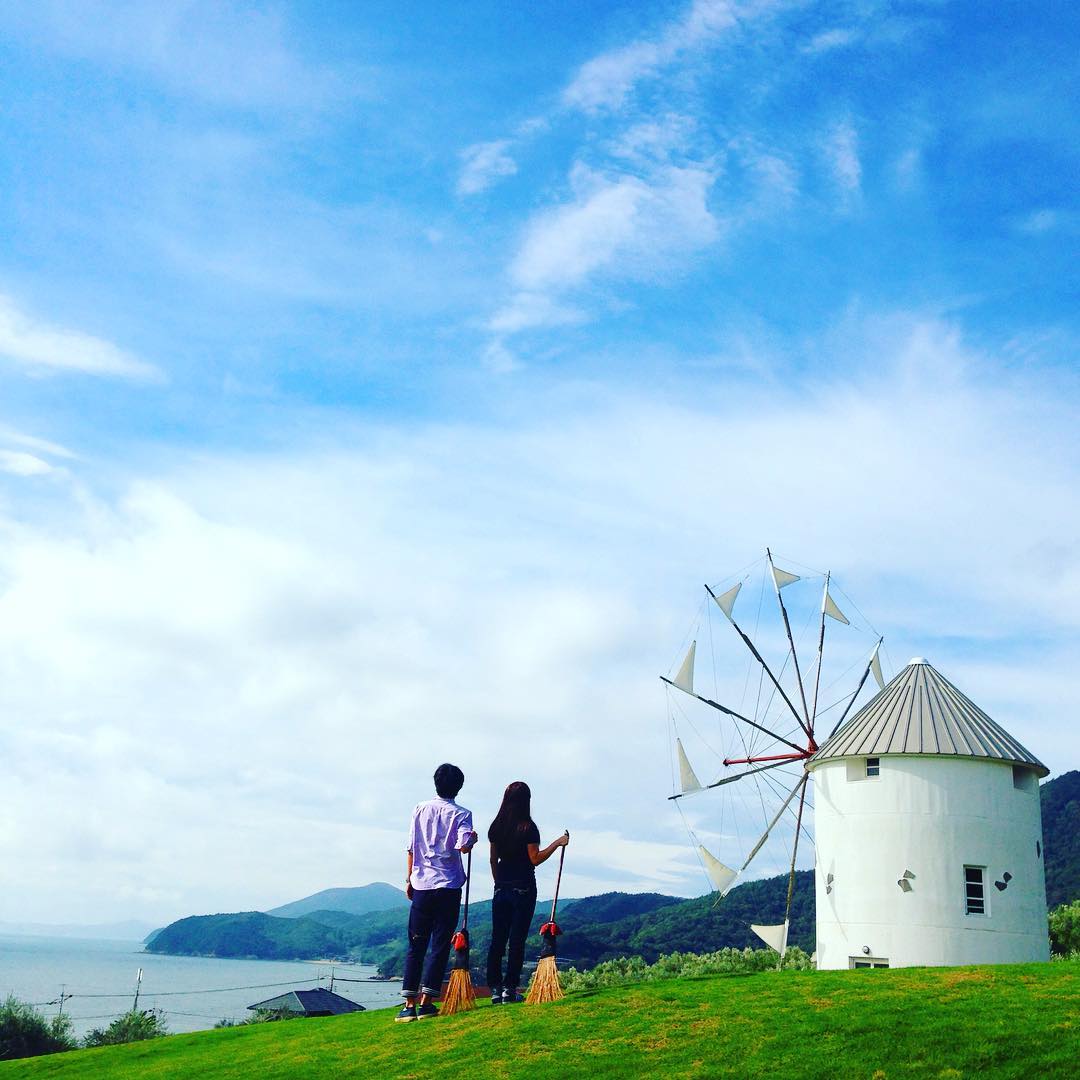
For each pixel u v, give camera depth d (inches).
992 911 1272.1
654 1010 676.7
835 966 1332.4
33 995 7445.9
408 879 725.9
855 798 1358.3
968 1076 533.3
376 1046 674.2
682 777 1772.9
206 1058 808.9
